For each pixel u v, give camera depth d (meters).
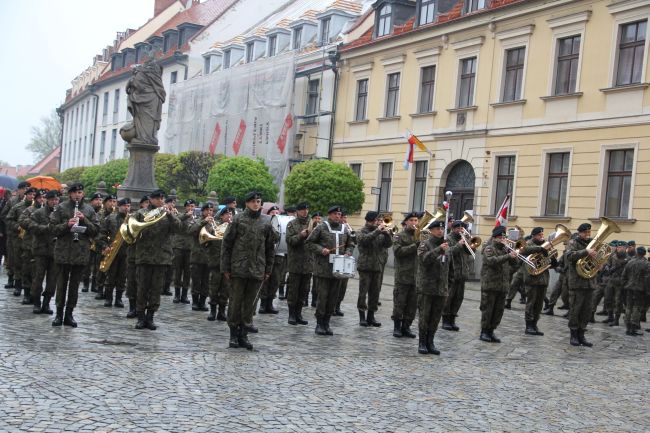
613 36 23.25
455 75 29.36
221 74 45.06
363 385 8.59
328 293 12.44
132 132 21.14
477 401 8.21
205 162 38.62
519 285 19.11
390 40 32.72
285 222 17.28
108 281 14.10
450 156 29.47
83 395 7.12
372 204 33.72
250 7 54.41
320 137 37.00
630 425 7.68
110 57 70.06
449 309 14.39
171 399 7.24
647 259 17.72
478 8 28.59
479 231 27.73
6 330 10.42
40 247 12.27
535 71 25.92
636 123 22.44
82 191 11.20
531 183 25.83
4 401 6.71
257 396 7.64
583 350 12.98
